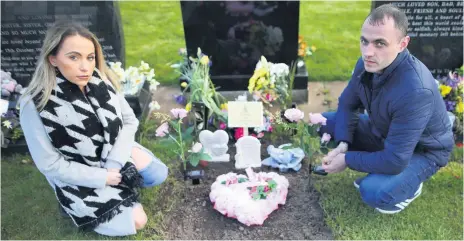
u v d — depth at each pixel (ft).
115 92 8.02
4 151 10.88
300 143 10.07
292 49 12.23
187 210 9.02
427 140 8.08
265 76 10.46
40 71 7.04
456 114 10.75
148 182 8.96
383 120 8.14
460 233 8.36
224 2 11.43
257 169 10.14
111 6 10.72
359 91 8.46
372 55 7.08
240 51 12.23
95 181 7.68
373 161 8.02
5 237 8.58
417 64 7.44
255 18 11.66
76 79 7.07
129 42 16.31
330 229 8.48
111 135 7.84
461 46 11.53
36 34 10.98
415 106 7.30
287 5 11.46
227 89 12.81
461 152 10.34
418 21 11.23
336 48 15.55
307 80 12.39
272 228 8.55
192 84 10.84
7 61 11.39
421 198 9.17
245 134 9.98
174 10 18.62
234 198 8.71
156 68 14.60
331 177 9.75
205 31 11.91
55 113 7.20
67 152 7.59
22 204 9.41
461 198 9.14
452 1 10.84
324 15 17.97
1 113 8.80
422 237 8.28
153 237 8.40
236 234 8.46
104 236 8.44
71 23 7.08
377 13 6.92
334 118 9.87
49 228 8.75
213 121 10.87
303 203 9.11
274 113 11.20
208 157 9.53
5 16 10.68
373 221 8.59
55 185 8.03
